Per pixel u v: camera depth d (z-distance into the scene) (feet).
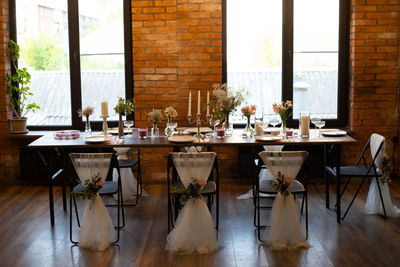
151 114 16.24
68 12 19.85
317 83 20.21
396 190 18.45
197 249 12.85
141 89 19.67
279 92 20.36
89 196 13.01
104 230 13.17
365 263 12.04
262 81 20.29
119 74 20.27
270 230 13.25
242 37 20.01
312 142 14.96
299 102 20.33
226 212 16.20
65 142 15.33
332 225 14.75
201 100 19.67
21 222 15.35
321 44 19.97
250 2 19.83
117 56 20.17
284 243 13.10
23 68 19.31
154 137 16.21
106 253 12.85
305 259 12.33
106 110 16.12
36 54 20.24
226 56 20.08
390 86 19.43
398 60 19.30
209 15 19.25
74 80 20.22
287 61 20.03
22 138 19.70
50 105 20.53
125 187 17.40
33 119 20.58
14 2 19.89
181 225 12.96
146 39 19.40
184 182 12.99
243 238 13.85
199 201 12.96
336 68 20.13
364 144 19.72
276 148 17.12
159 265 12.09
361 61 19.36
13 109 19.58
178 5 19.24
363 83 19.45
